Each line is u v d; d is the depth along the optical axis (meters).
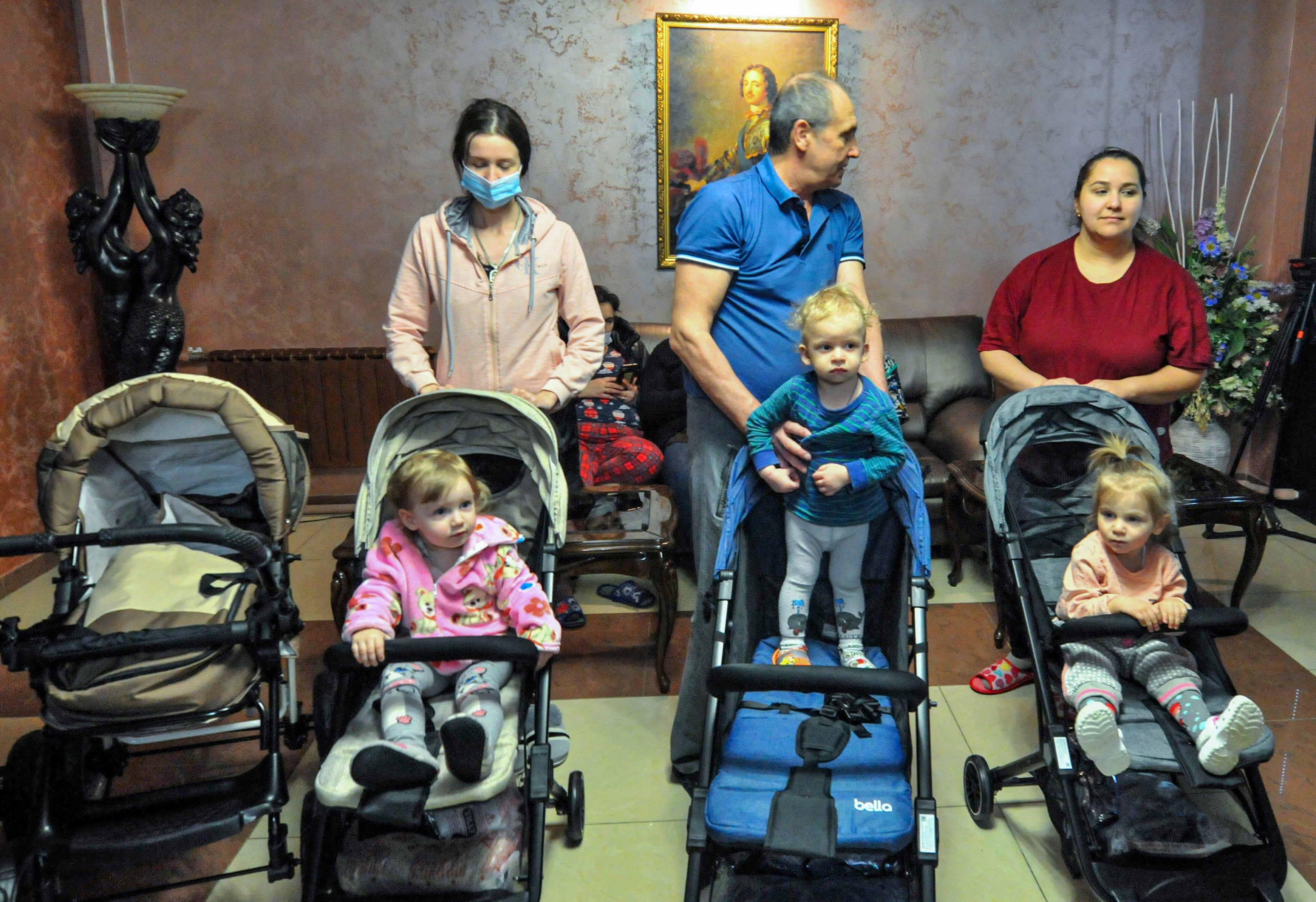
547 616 2.01
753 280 2.16
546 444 2.23
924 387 4.54
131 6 4.43
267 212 4.68
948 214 4.88
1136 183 2.53
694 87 4.59
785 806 1.74
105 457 2.26
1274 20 4.55
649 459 4.06
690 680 2.40
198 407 2.16
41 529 4.11
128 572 2.15
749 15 4.56
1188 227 4.88
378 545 2.04
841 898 1.93
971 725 2.79
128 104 3.93
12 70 3.96
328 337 4.82
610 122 4.65
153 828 1.85
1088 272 2.66
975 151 4.80
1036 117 4.78
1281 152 4.62
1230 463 5.02
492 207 2.48
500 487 2.36
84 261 4.08
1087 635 1.97
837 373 1.91
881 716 2.02
